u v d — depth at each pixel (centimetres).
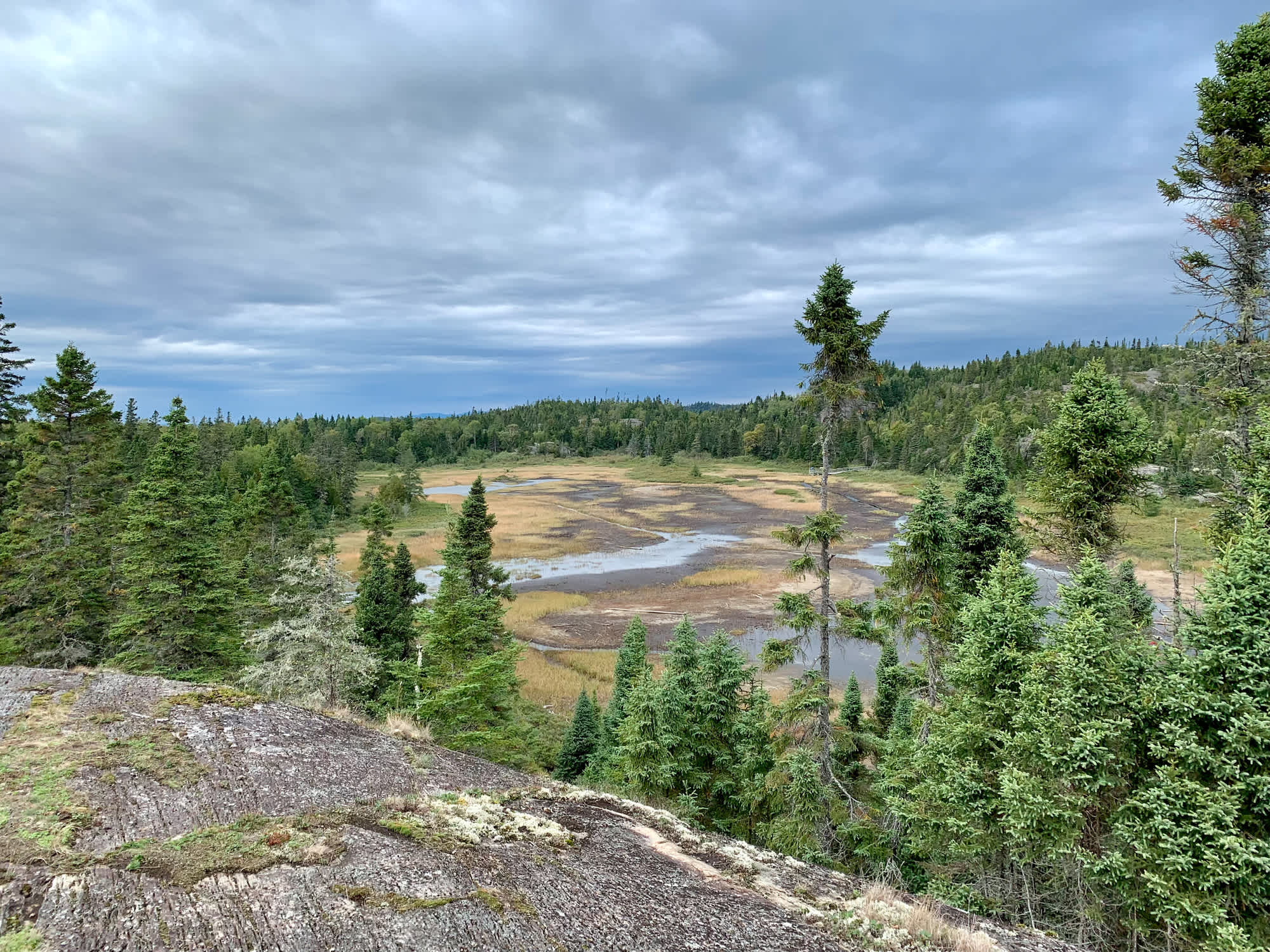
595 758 2109
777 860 827
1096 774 936
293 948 487
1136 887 896
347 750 931
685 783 1836
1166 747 909
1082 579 1188
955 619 1528
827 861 1468
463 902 575
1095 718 955
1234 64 1453
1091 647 1001
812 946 595
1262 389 1466
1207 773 871
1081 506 1558
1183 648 959
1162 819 848
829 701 1563
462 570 2778
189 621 2255
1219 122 1461
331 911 535
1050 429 1620
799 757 1512
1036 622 1212
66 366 2378
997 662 1165
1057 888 1100
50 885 520
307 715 1047
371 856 633
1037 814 952
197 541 2314
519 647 1969
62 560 2275
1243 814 820
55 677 1035
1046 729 986
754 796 1736
